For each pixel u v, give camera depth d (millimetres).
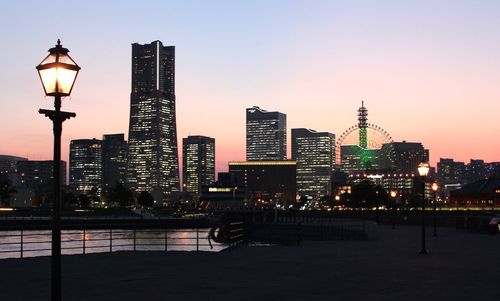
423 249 37531
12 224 169250
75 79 12516
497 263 30797
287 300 18391
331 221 116312
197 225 184250
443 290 20578
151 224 185250
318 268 28312
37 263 31625
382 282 22844
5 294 20031
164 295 19547
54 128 12352
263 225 88625
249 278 24328
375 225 82188
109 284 22453
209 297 19078
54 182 12227
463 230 77812
